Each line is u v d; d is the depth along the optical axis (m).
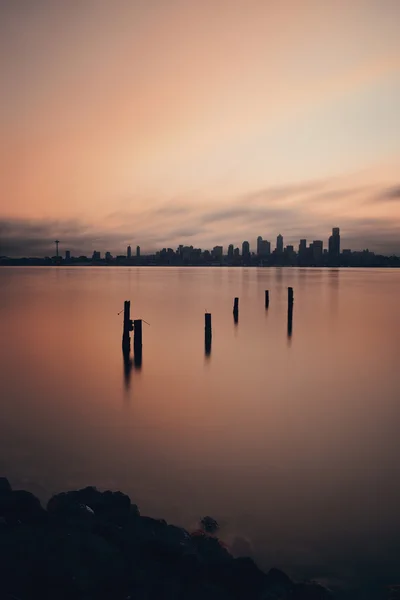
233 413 14.16
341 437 12.16
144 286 85.69
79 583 5.91
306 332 30.94
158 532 7.18
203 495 8.94
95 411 14.23
